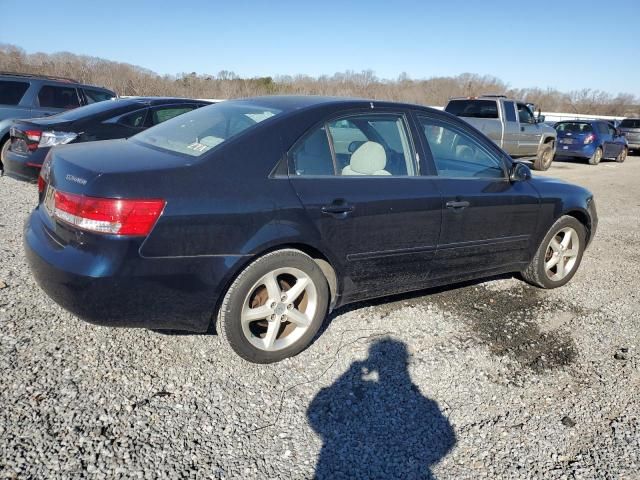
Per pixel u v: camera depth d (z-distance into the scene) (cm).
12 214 560
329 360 320
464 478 234
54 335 311
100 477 212
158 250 256
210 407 264
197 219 263
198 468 223
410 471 235
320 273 314
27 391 257
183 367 295
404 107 370
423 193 353
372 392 292
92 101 948
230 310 286
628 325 408
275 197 289
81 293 250
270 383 291
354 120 342
